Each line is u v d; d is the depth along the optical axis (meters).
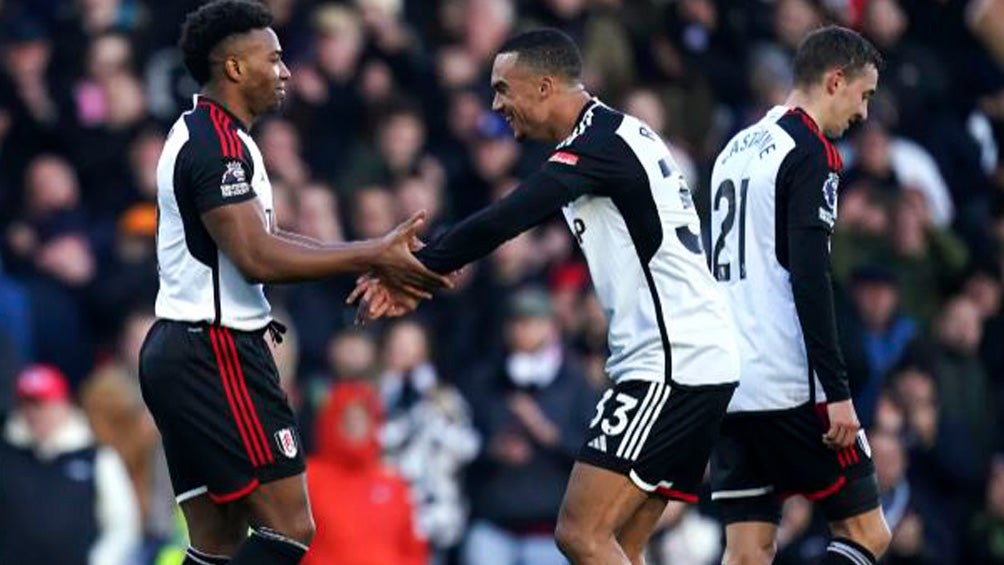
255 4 24.75
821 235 26.45
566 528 25.66
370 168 46.12
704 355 25.41
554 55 25.83
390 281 25.16
